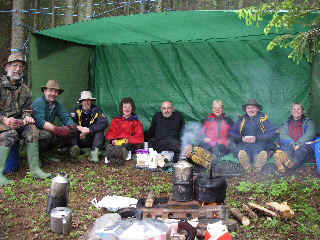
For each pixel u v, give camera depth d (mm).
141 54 8500
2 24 12523
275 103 7449
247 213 4379
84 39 7887
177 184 4070
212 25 6340
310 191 5195
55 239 3811
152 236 2859
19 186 5477
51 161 6957
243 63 7668
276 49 7348
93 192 5289
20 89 6098
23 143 7398
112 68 8750
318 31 4883
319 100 7000
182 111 8195
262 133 6605
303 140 6387
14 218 4332
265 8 4637
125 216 4051
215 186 3965
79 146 7430
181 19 5945
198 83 8078
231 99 7820
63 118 6977
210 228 3438
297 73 7266
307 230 3988
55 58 7742
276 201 4871
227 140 6855
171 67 8273
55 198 4270
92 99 7320
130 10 16750
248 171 6148
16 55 5965
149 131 7602
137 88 8586
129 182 5816
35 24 13727
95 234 3268
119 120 7457
